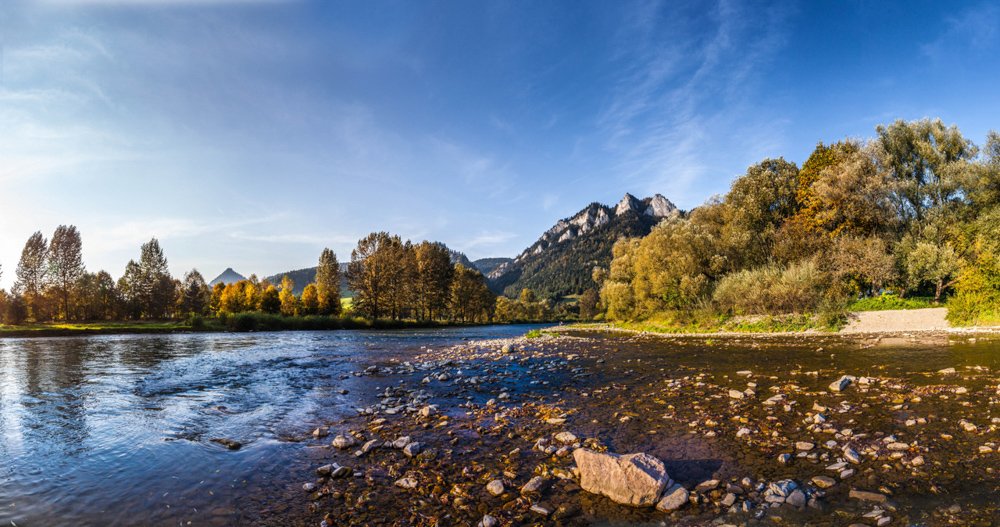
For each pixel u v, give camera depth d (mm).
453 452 6965
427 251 97938
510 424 8578
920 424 7234
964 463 5547
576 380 13375
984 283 24234
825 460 5965
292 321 60812
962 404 8250
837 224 35562
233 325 55469
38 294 74250
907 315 26938
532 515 4766
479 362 18078
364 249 77812
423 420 9023
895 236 34594
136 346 28453
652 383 12289
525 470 6129
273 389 12727
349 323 66875
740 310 34438
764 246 41750
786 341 22812
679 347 22172
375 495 5406
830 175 34875
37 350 25453
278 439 7801
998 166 30734
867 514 4410
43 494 5426
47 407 10258
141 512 4957
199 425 8742
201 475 6082
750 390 10477
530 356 19703
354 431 8305
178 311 89625
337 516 4855
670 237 44281
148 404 10641
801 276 31344
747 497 4953
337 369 16844
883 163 34188
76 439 7746
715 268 41844
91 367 17453
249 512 4965
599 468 5371
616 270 57594
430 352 23078
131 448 7262
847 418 7832
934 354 15133
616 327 49469
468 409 9977
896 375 11602
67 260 76812
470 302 107625
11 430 8305
